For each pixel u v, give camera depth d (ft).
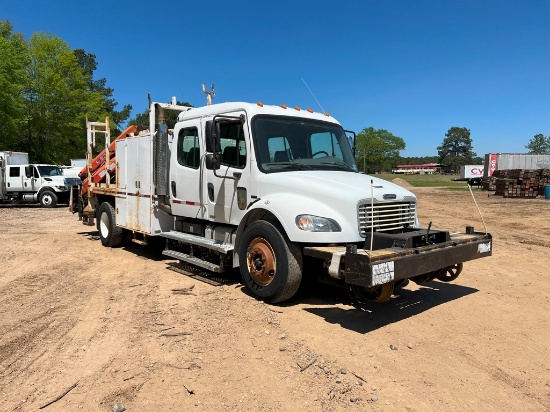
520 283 22.88
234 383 11.98
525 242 36.19
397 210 18.30
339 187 17.52
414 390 11.78
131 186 28.50
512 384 12.20
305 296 19.93
